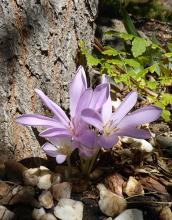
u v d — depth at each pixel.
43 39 0.72
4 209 0.68
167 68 1.03
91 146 0.65
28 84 0.72
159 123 0.94
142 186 0.75
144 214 0.70
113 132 0.66
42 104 0.74
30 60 0.72
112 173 0.74
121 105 0.67
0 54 0.70
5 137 0.73
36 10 0.70
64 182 0.70
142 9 1.60
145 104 0.94
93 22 0.82
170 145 0.86
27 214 0.68
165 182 0.76
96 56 0.99
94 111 0.63
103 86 0.66
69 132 0.66
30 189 0.70
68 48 0.76
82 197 0.71
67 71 0.77
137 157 0.78
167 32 1.50
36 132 0.74
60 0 0.72
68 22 0.75
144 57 0.97
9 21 0.69
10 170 0.72
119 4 1.46
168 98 0.90
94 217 0.69
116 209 0.69
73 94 0.68
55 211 0.68
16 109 0.73
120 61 0.90
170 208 0.71
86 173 0.72
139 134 0.66
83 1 0.77
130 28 1.11
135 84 0.94
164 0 1.64
